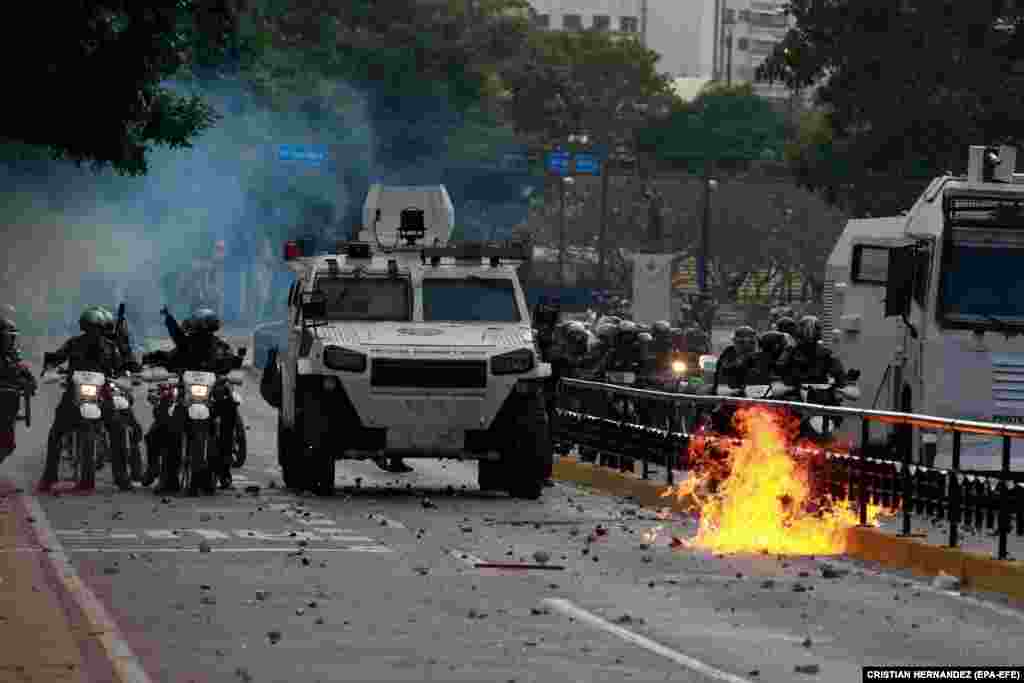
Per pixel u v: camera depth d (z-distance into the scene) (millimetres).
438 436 53594
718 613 31297
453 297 56281
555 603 31781
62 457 60500
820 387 52938
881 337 63125
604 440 60156
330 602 31688
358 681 24328
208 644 27203
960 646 28406
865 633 29484
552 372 59969
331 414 53719
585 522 47125
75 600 31297
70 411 52406
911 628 30188
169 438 52438
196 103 64688
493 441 54344
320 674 24812
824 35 139125
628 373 64938
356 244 56938
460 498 54125
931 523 39625
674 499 51312
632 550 40562
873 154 138375
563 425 65375
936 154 136500
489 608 31234
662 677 24875
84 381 52344
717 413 49125
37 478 56812
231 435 54250
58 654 25359
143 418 88562
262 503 50562
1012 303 59250
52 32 47625
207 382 52656
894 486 41062
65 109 50438
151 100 57250
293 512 48031
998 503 38906
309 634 28250
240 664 25531
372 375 52594
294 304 58719
